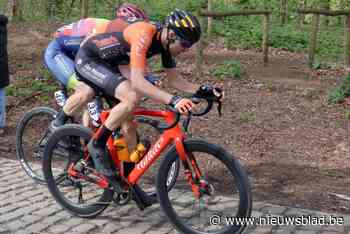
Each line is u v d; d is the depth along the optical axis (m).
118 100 3.94
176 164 4.19
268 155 5.68
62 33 4.70
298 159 5.58
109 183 3.85
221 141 6.02
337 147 5.84
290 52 11.44
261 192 4.68
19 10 13.62
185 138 3.55
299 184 4.91
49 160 4.11
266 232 3.78
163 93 3.37
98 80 3.70
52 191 4.12
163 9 14.16
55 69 4.60
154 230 3.80
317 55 11.23
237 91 7.54
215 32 12.51
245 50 11.16
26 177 4.95
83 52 3.82
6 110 7.09
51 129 4.39
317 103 7.07
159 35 3.57
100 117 3.98
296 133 6.19
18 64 8.96
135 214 4.09
